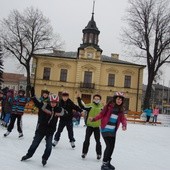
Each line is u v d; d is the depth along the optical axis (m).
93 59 50.28
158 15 39.00
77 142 12.23
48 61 50.75
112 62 50.66
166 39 38.75
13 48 45.31
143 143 14.02
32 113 29.03
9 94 14.96
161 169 8.33
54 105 7.42
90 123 8.73
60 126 10.47
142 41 39.91
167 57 39.16
